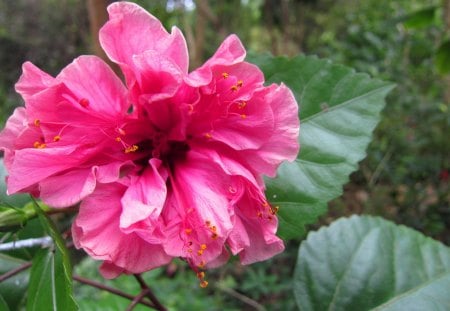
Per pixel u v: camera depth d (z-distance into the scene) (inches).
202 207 5.5
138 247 5.4
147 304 7.0
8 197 7.5
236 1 40.3
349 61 30.3
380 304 7.2
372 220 7.8
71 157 5.4
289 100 5.8
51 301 5.8
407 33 31.0
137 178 5.8
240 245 5.7
